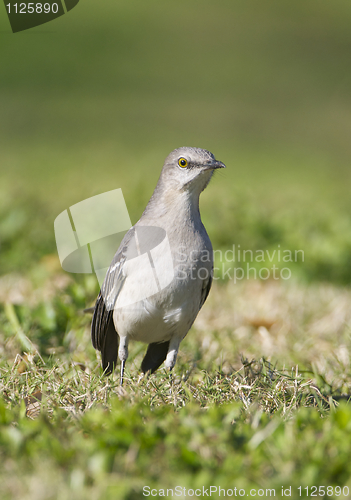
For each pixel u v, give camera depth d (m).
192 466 5.02
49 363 7.97
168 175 8.07
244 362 7.84
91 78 45.28
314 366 8.37
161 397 6.89
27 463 5.00
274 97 43.81
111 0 62.66
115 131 34.88
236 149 32.81
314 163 30.83
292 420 6.02
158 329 8.10
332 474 4.93
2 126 35.16
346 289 13.13
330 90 45.38
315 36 58.88
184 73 48.00
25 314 9.23
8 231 14.56
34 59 46.94
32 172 25.36
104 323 8.41
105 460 4.92
